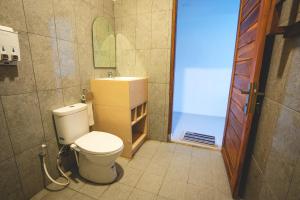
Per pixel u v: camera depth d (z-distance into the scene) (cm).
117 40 231
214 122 323
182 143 235
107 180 154
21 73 120
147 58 221
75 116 153
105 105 191
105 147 143
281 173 81
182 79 371
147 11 208
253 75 107
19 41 117
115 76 241
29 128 130
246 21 143
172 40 204
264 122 107
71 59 164
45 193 143
